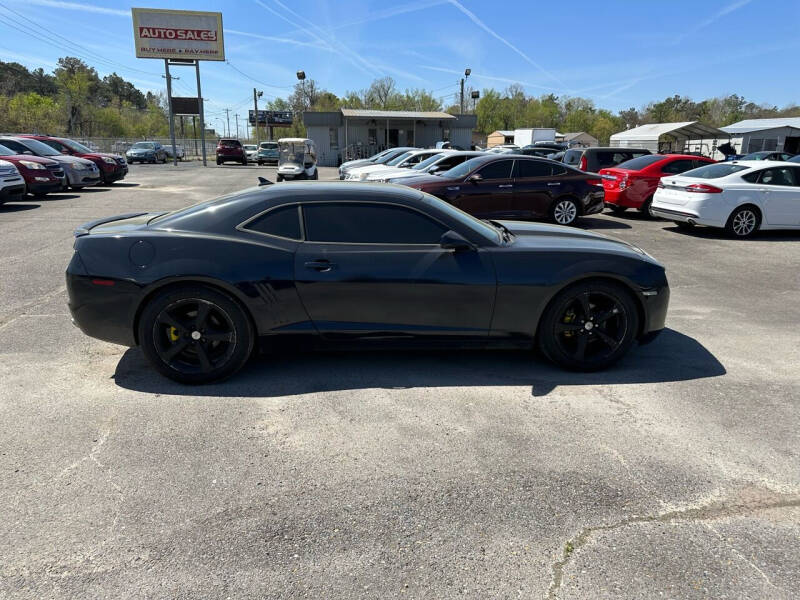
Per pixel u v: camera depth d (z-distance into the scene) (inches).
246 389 143.3
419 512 95.8
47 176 540.4
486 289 146.9
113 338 143.6
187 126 3518.7
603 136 3459.6
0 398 135.6
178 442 117.1
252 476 105.6
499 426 125.8
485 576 81.4
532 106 3452.3
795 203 385.7
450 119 1477.6
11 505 95.6
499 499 99.6
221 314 141.7
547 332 153.7
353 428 124.0
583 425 126.7
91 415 128.0
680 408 135.6
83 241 143.5
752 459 113.4
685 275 285.6
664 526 93.0
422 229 149.3
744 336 191.0
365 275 142.9
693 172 412.2
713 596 78.1
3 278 247.3
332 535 89.8
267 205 146.2
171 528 90.8
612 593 78.3
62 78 2628.0
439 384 147.9
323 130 1535.4
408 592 78.2
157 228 145.3
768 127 1328.7
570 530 91.7
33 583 78.7
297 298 142.3
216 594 77.4
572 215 416.5
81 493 99.3
